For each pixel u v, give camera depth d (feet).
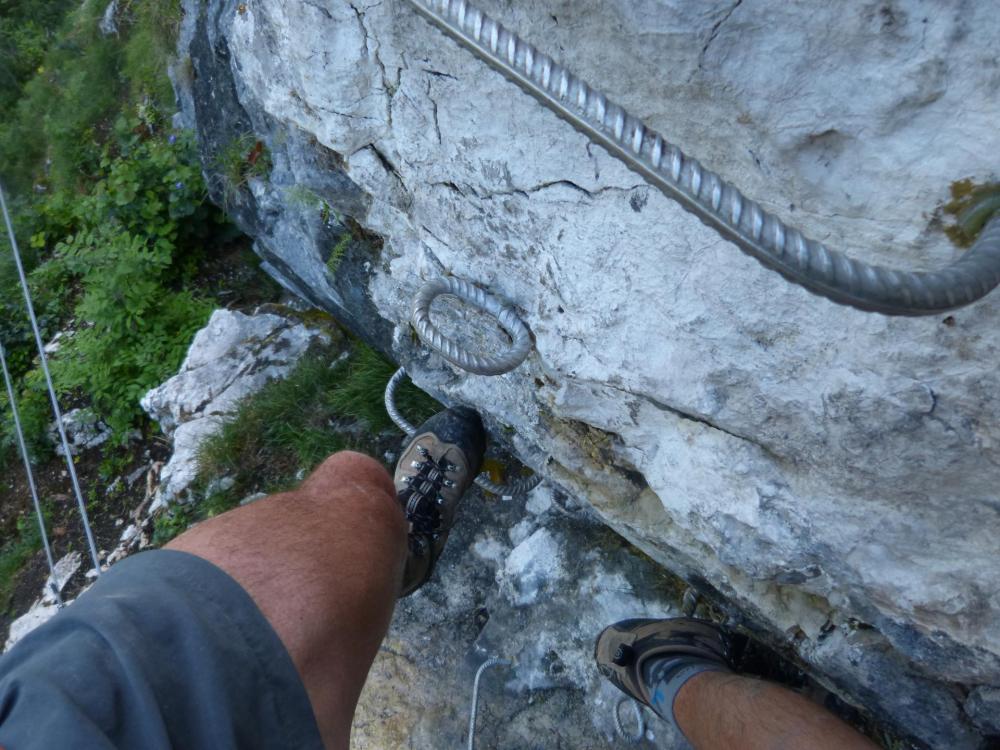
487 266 4.63
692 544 4.90
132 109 12.92
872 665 4.24
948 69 2.31
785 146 2.78
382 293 6.11
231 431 8.28
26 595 10.08
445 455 6.45
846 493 3.62
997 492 3.17
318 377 8.41
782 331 3.26
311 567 3.36
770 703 4.39
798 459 3.70
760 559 4.19
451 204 4.45
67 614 2.77
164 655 2.73
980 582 3.45
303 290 8.16
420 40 3.72
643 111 3.08
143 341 10.72
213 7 6.39
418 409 7.74
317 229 6.34
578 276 3.90
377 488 4.42
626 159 1.96
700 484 4.25
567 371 4.38
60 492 10.75
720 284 3.31
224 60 6.45
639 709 5.89
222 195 7.54
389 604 3.79
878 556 3.68
